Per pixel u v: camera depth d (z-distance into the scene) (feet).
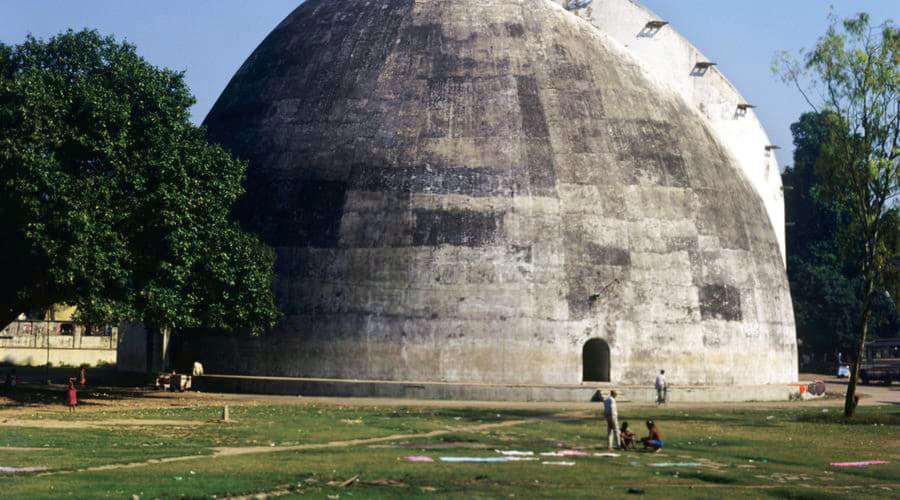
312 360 171.63
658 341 172.04
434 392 164.35
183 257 143.74
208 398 157.48
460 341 167.73
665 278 174.70
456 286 169.07
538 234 171.01
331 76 186.70
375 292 170.60
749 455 95.91
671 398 167.84
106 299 138.21
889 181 134.51
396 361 168.35
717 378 175.73
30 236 129.29
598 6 210.59
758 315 184.14
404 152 176.14
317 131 181.68
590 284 170.40
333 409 140.05
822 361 336.49
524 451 95.50
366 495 70.08
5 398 144.25
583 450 97.96
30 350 254.68
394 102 181.06
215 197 152.46
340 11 198.08
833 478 82.69
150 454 87.30
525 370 167.02
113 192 137.59
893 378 262.88
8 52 141.69
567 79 185.16
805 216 371.15
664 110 191.01
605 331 169.89
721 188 188.85
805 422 130.21
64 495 66.28
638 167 179.93
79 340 260.42
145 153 141.18
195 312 155.74
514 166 174.29
